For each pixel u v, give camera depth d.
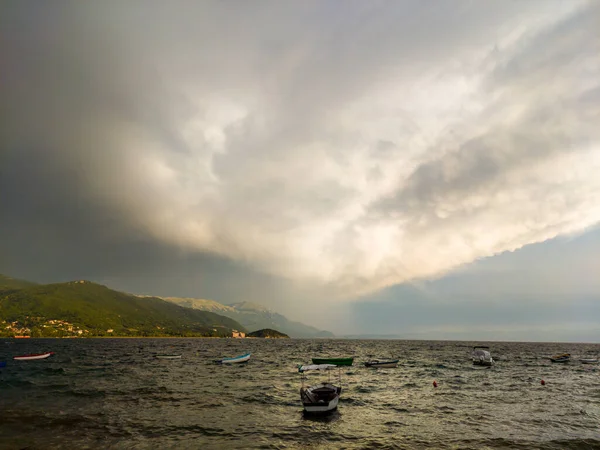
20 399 44.41
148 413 37.91
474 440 30.38
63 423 33.62
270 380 64.75
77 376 66.69
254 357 130.25
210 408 40.66
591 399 49.34
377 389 55.97
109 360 105.88
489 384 62.62
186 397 46.75
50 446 27.52
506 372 83.00
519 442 30.03
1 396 46.31
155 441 28.94
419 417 38.06
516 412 40.91
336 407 41.06
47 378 63.75
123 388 53.06
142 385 56.22
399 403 45.16
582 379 72.06
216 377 67.88
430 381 65.69
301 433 31.72
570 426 35.22
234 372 77.12
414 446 28.78
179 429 32.28
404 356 142.38
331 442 29.45
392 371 82.94
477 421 36.72
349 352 174.00
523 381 67.38
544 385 62.34
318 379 67.12
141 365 90.75
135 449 27.08
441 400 47.38
